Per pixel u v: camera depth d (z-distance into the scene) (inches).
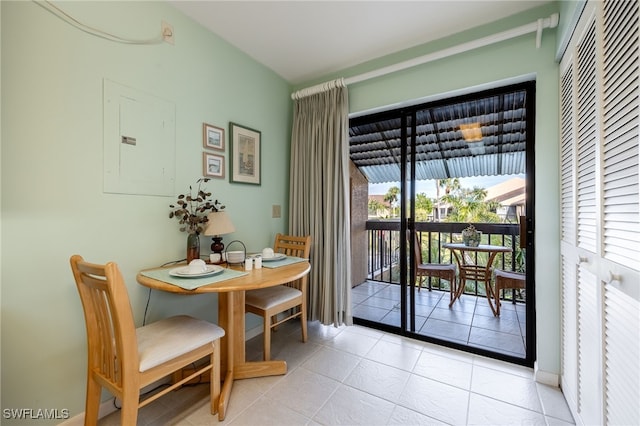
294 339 94.0
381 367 76.5
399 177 104.0
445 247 112.1
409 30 80.3
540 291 70.1
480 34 78.2
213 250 77.6
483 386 68.0
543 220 69.8
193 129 76.7
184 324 58.9
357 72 99.8
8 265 46.6
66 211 53.0
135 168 63.7
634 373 33.7
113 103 59.6
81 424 54.9
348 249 98.5
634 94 32.9
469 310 112.4
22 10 47.6
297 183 108.3
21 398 48.3
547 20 64.9
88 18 55.7
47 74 50.4
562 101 65.3
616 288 37.6
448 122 97.4
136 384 44.7
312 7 71.2
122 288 42.7
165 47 69.5
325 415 58.2
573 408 57.1
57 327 52.2
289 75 107.5
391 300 124.3
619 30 36.4
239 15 74.4
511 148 91.5
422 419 57.1
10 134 46.5
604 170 41.1
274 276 62.6
